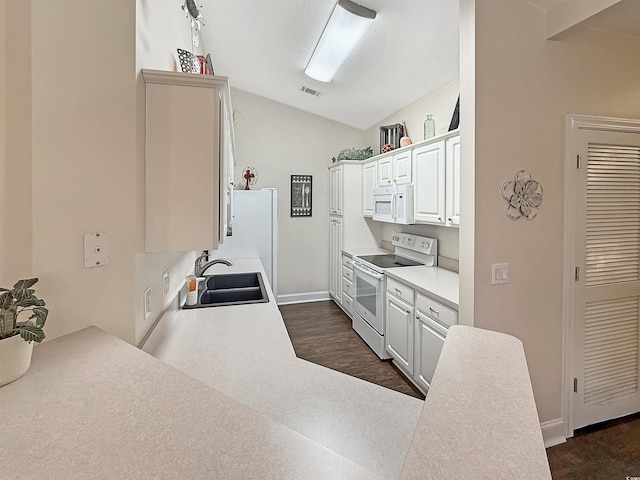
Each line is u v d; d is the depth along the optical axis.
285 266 4.86
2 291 0.73
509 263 1.84
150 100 1.19
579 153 1.93
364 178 4.33
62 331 0.97
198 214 1.25
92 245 1.01
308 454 0.49
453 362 0.81
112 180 1.04
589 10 1.62
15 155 0.89
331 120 4.91
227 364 1.21
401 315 2.72
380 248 4.41
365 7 2.22
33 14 0.89
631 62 2.01
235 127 4.56
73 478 0.43
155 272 1.39
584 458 1.84
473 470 0.46
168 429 0.54
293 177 4.82
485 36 1.72
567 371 1.97
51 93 0.93
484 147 1.75
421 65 2.82
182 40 2.04
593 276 2.01
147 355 0.83
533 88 1.83
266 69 3.68
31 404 0.61
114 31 1.04
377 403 0.96
